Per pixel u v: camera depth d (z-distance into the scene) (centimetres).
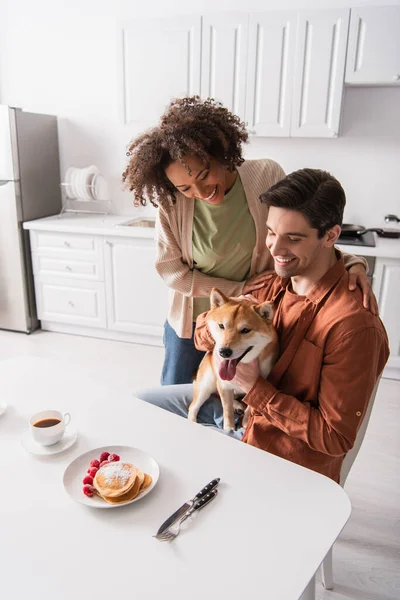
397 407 262
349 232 291
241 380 113
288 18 270
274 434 116
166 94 304
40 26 356
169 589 73
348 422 104
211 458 102
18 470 99
